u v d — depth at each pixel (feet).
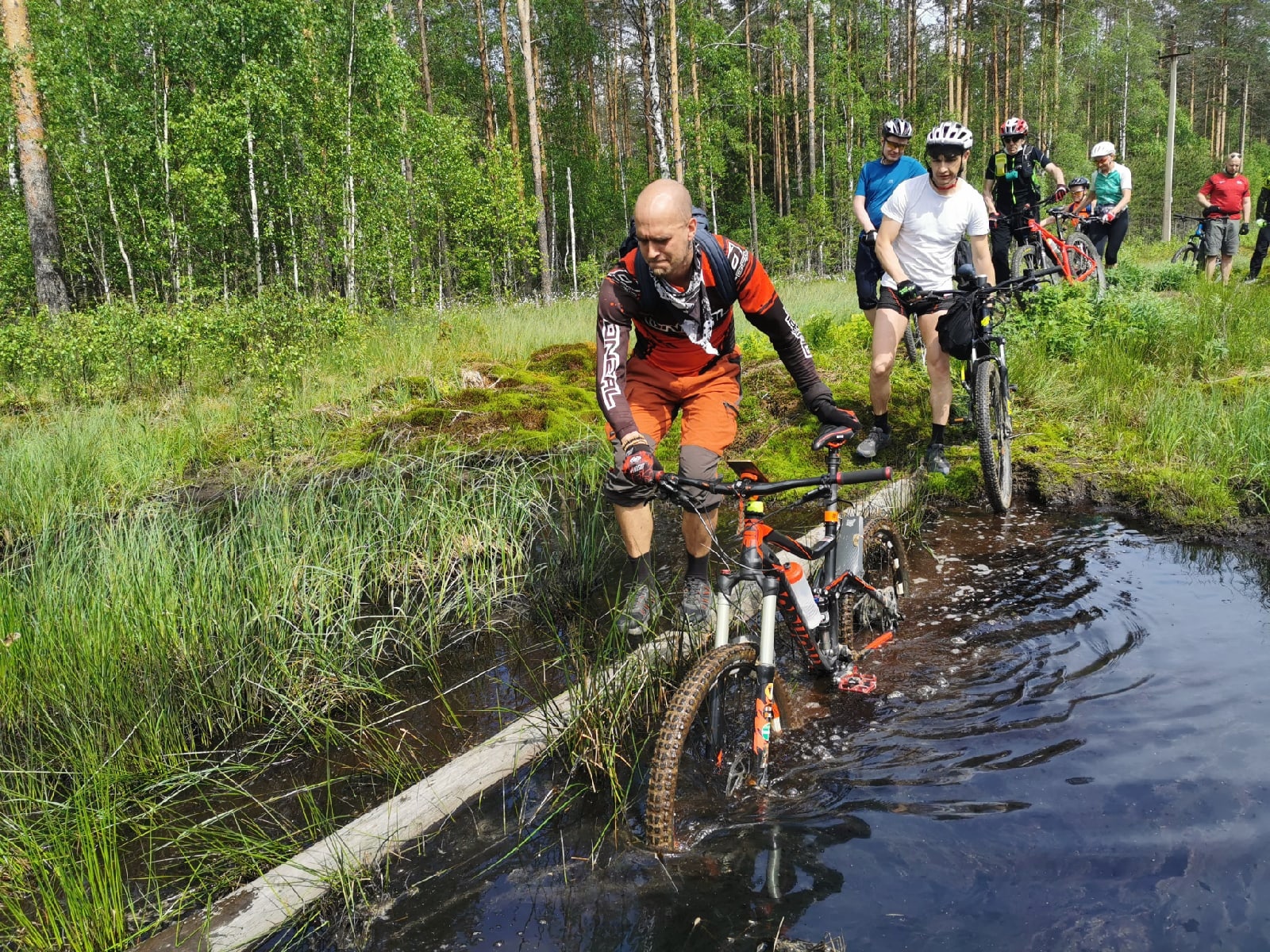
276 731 11.86
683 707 8.64
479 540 17.29
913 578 14.43
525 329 40.83
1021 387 22.41
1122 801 8.45
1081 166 140.87
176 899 8.56
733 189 140.05
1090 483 17.52
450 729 11.63
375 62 71.15
